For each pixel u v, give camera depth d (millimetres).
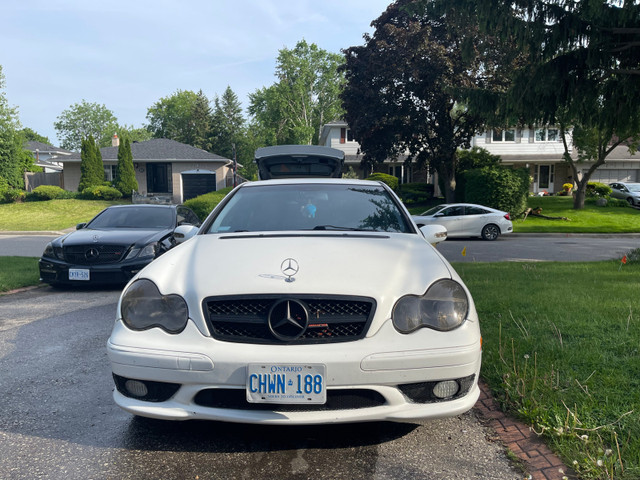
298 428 2918
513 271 8578
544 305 5371
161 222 8688
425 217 19000
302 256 2859
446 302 2621
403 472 2438
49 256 7488
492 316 5055
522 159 36875
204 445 2723
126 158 34531
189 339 2512
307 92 54344
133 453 2641
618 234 20812
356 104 25844
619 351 3830
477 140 37500
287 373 2410
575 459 2428
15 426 2965
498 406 3143
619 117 11039
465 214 18938
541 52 10688
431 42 23156
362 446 2703
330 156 10531
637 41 10422
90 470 2469
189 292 2621
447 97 23891
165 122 77625
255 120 66750
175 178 37062
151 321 2594
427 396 2549
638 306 5180
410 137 24875
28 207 31266
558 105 11359
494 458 2555
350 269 2729
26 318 5770
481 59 21797
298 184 4238
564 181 38906
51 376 3828
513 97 11500
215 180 37500
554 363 3586
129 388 2611
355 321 2516
